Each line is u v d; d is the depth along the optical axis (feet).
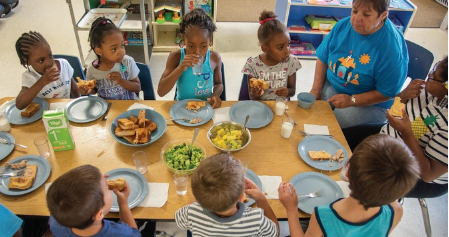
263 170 4.89
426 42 15.25
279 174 4.84
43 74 5.98
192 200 4.34
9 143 5.05
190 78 6.74
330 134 5.75
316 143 5.48
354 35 6.93
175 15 12.83
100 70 6.86
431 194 5.82
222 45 14.52
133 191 4.43
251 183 4.26
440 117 5.13
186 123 5.77
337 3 12.64
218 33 15.44
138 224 5.21
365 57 6.81
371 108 7.54
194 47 6.15
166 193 4.43
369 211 3.42
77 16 16.29
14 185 4.28
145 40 11.54
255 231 3.55
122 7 12.32
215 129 5.48
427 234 6.75
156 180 4.63
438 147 4.77
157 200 4.33
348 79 7.30
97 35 6.19
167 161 4.79
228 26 16.17
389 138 3.26
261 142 5.45
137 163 4.68
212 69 6.97
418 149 5.07
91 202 3.21
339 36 7.35
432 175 4.96
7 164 4.65
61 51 13.35
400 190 3.01
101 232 3.53
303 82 12.38
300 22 14.07
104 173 4.66
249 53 14.07
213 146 5.30
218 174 3.24
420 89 5.72
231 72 12.69
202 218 3.56
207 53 6.69
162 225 6.83
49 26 15.23
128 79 7.20
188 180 4.64
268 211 4.17
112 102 6.26
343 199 3.68
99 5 12.39
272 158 5.13
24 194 4.29
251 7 18.33
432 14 18.02
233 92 11.59
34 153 4.97
